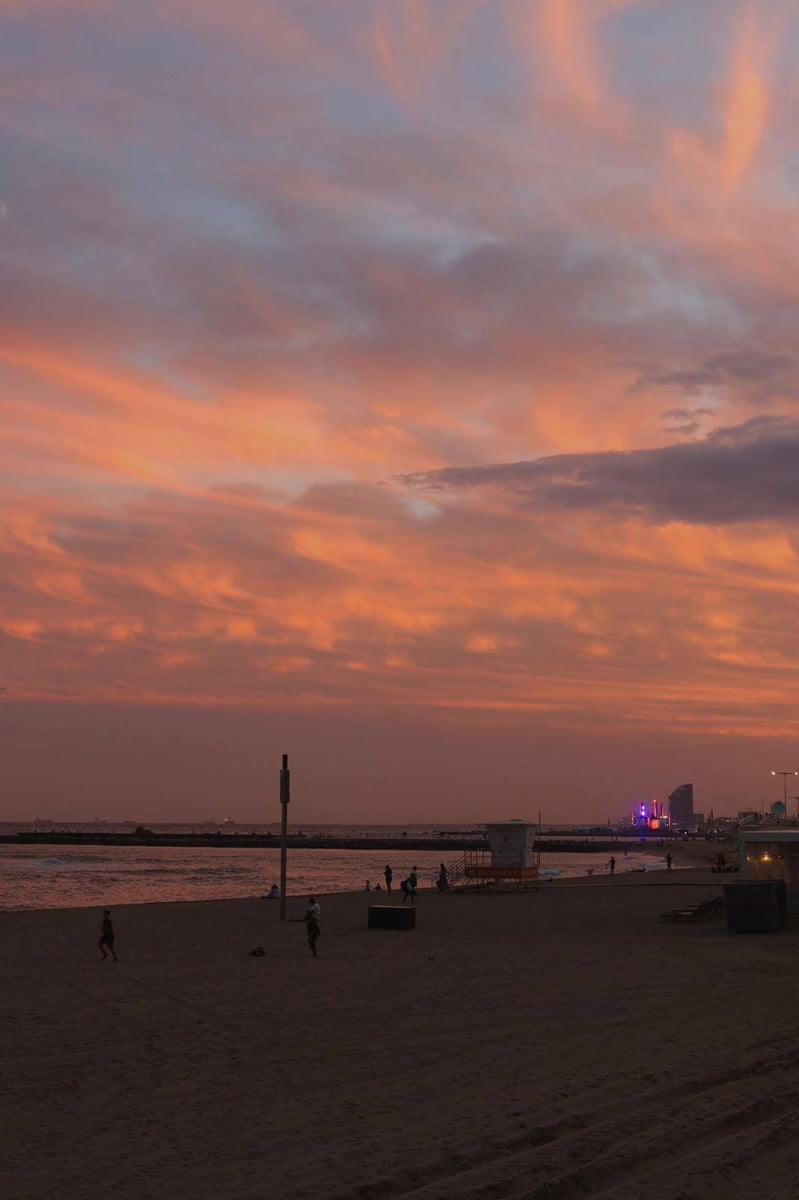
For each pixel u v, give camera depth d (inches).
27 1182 394.6
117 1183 392.5
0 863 5836.6
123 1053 654.5
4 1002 874.8
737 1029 716.7
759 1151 431.8
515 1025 748.0
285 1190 378.0
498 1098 520.7
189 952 1272.1
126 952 1269.7
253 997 899.4
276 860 6988.2
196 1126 477.7
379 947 1328.7
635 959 1181.1
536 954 1239.5
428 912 1913.1
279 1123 481.4
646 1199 372.2
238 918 1765.5
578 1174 394.0
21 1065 618.5
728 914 1497.3
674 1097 518.6
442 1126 469.1
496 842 2578.7
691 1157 421.1
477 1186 380.2
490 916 1819.6
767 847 1674.5
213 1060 631.8
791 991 919.0
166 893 3159.5
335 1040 696.4
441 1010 821.9
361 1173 398.0
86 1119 492.1
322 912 1904.5
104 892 3208.7
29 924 1628.9
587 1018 774.5
